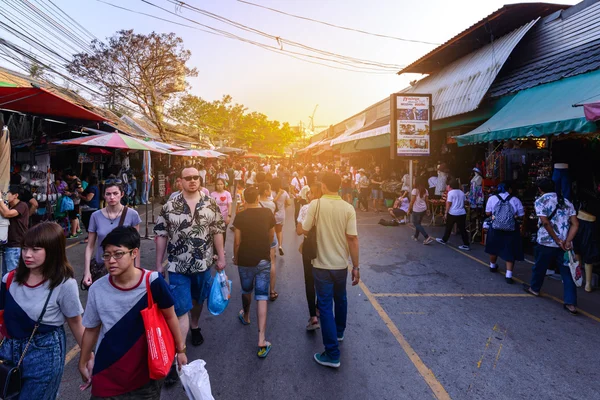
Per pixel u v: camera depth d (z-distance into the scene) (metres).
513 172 8.90
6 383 1.98
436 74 13.28
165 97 19.55
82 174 11.61
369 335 3.93
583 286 5.53
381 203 16.34
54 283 2.11
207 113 33.53
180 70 17.67
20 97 6.21
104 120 7.91
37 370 2.07
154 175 17.80
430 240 8.51
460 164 12.00
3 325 2.09
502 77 9.66
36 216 7.81
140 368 1.96
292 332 4.01
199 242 3.24
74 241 8.36
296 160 42.72
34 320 2.07
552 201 4.65
